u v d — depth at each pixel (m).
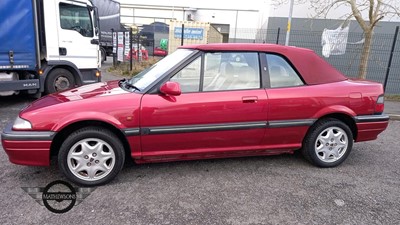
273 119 3.62
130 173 3.60
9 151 3.05
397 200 3.16
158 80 3.40
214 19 28.55
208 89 3.51
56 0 7.07
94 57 8.16
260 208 2.92
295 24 12.36
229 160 4.10
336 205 3.02
